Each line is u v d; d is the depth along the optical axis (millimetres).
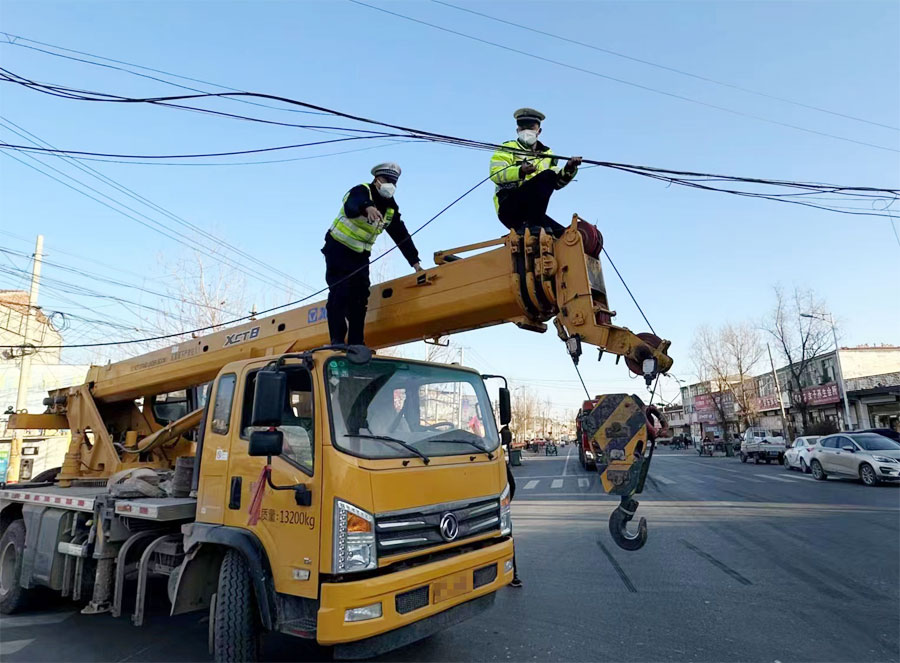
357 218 5000
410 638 3717
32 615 6566
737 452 44719
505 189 4973
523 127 5082
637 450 3961
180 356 7230
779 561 7527
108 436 7930
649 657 4562
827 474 18969
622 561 7910
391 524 3762
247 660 4027
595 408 4172
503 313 4723
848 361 40188
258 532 4078
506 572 4535
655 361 3846
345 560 3545
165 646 5344
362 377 4277
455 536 4152
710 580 6762
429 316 4977
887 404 35219
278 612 3828
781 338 37312
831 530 9531
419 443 4340
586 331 4102
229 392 4805
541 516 12664
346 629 3393
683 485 18469
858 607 5609
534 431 105250
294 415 4148
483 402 5195
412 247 5605
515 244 4496
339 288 5016
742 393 50594
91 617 6355
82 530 6027
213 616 4148
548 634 5148
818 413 42312
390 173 5328
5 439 23188
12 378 27641
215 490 4586
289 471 3963
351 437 3912
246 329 6492
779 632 5012
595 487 19625
